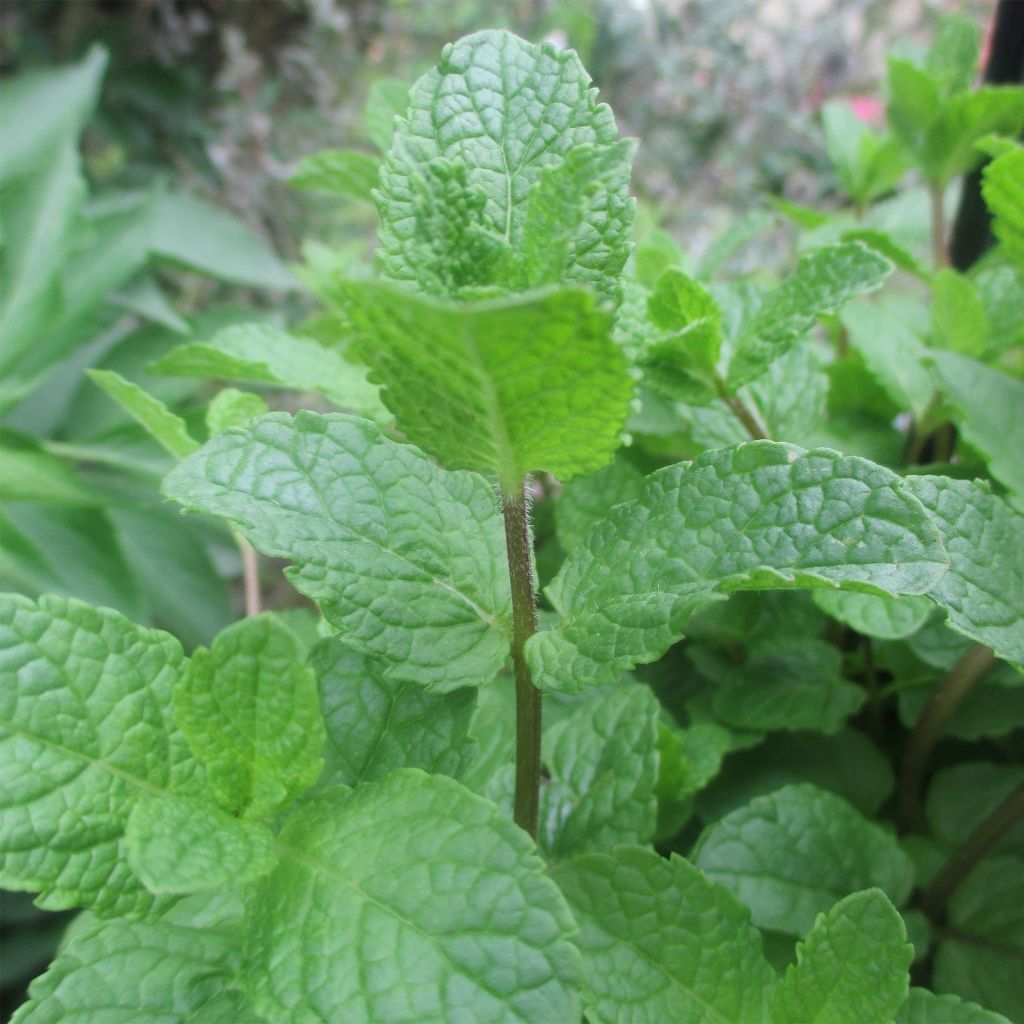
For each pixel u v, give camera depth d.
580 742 0.15
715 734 0.17
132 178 0.52
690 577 0.10
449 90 0.11
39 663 0.10
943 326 0.20
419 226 0.10
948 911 0.16
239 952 0.11
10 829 0.09
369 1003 0.08
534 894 0.09
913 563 0.09
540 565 0.20
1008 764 0.18
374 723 0.11
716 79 0.58
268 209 0.57
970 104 0.21
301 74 0.59
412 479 0.11
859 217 0.26
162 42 0.54
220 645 0.09
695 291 0.15
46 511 0.31
